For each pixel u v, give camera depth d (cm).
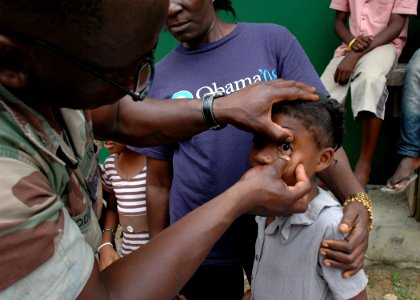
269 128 115
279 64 156
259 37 157
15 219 65
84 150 99
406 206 294
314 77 155
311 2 312
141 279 81
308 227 131
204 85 154
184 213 164
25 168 70
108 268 84
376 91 263
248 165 152
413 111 261
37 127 78
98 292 77
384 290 260
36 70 71
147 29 71
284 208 102
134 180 223
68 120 93
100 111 122
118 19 66
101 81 75
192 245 86
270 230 140
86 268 75
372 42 275
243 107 117
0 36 65
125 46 70
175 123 126
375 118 266
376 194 311
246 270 180
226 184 154
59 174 82
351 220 128
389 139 319
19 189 67
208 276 171
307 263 131
